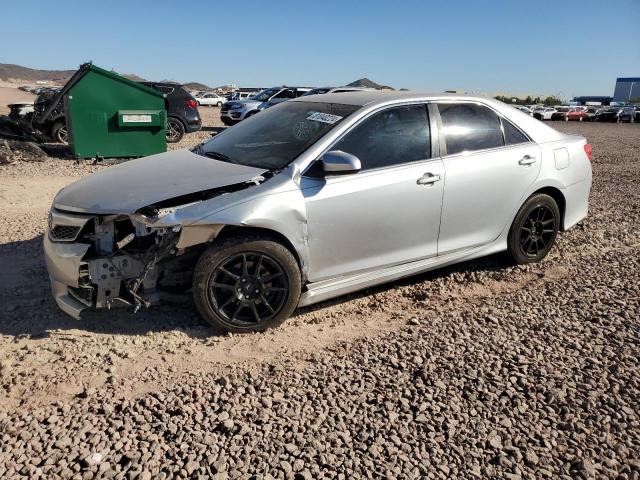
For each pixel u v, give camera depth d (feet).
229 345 12.55
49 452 8.89
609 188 32.27
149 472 8.52
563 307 14.66
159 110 40.09
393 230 14.32
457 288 16.21
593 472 8.77
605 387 11.00
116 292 12.77
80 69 37.81
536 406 10.41
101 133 38.73
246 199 12.44
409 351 12.32
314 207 13.02
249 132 15.90
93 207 12.30
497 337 12.98
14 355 11.85
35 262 17.37
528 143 17.07
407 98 15.11
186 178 13.20
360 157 13.96
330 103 15.53
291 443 9.27
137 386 10.86
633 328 13.43
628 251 19.63
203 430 9.53
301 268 13.29
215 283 12.53
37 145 40.86
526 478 8.66
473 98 16.37
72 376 11.12
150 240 13.04
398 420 9.95
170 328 13.28
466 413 10.16
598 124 144.66
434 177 14.73
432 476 8.64
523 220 17.11
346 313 14.51
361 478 8.57
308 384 11.01
